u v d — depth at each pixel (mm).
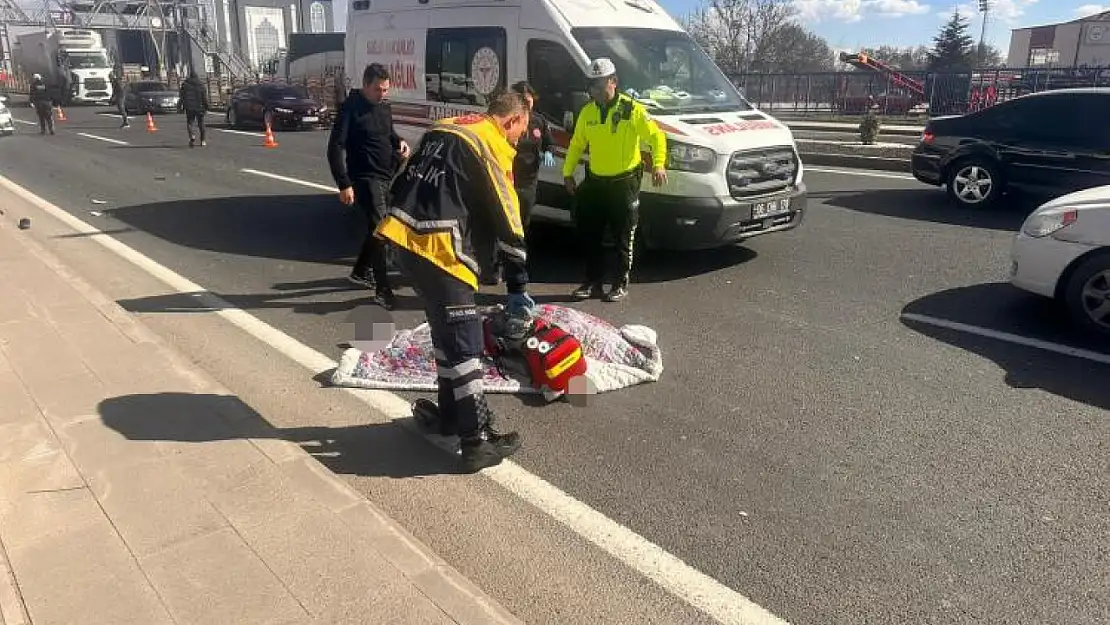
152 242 9266
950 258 8062
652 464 4109
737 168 7098
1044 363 5367
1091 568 3264
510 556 3355
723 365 5410
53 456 3785
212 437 4008
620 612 3018
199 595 2816
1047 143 10070
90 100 42812
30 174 15250
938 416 4609
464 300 3861
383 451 4238
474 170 3766
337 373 5059
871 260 8023
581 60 7457
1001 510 3666
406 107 9289
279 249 8898
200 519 3281
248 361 5484
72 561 2992
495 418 4629
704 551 3391
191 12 58531
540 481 3951
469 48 8414
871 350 5648
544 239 9094
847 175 14062
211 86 42688
